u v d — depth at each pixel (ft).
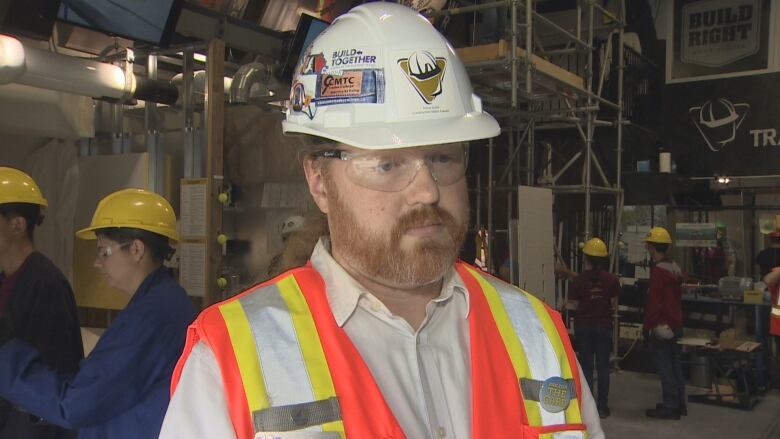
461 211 3.76
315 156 3.90
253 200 14.40
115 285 7.19
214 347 3.35
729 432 19.47
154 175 14.70
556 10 31.78
